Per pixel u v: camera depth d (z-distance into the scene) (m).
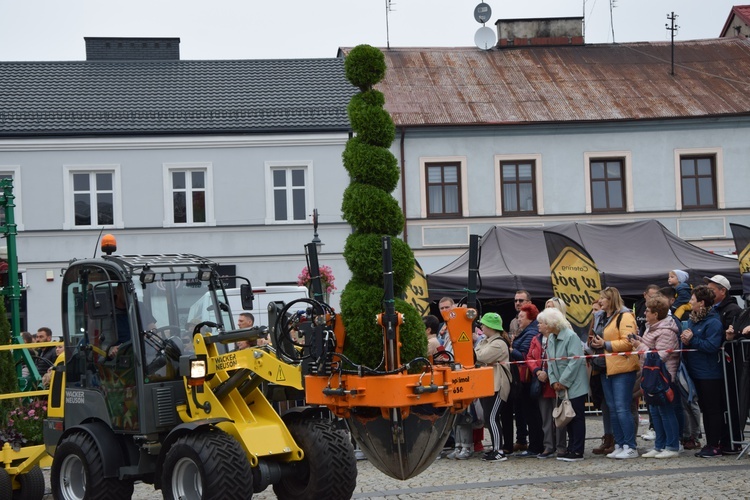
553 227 22.02
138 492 11.90
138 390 9.69
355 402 8.41
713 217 33.12
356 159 8.93
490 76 35.72
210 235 31.25
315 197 31.47
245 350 9.45
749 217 33.12
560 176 33.03
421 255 32.56
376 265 8.69
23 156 30.56
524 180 33.03
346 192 8.95
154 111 32.19
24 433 11.59
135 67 35.38
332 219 31.48
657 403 11.98
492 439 12.96
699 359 11.84
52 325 30.58
